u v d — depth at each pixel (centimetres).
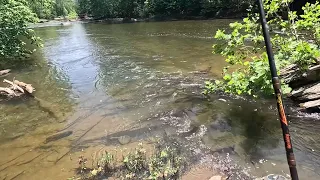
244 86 479
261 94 570
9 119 573
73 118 558
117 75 843
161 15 3008
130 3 3428
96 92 704
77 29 2508
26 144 467
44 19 3981
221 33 523
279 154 387
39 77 889
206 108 554
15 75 925
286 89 457
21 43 1102
